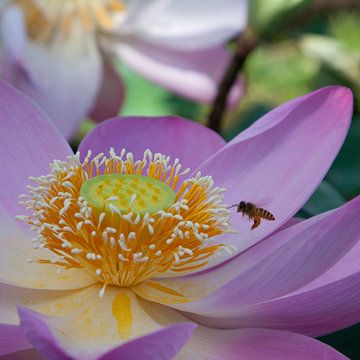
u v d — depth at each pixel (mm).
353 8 590
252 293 441
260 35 591
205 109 811
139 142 525
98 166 498
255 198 502
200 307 453
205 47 656
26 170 501
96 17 661
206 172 508
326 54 641
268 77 915
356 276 435
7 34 594
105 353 397
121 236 465
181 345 411
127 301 472
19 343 427
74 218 477
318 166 494
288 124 507
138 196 479
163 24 660
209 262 481
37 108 506
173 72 679
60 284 472
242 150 509
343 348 532
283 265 437
